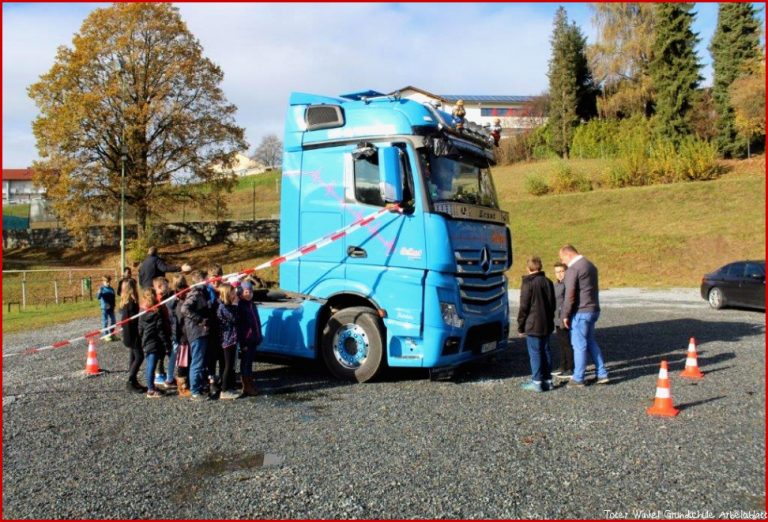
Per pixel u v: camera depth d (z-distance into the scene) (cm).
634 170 4088
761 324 1423
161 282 797
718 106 4331
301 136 894
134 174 3434
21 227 4903
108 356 1134
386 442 577
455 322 797
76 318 1900
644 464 516
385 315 812
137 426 648
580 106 5912
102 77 3456
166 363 1063
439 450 552
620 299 2036
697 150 3956
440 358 790
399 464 518
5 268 3872
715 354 1040
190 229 4247
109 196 3488
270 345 888
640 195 3684
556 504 436
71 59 3369
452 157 860
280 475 496
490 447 560
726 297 1725
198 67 3562
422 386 820
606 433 602
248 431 621
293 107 912
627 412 680
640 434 599
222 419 669
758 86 3753
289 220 895
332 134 866
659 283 2489
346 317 845
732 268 1745
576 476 489
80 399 779
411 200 801
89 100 3231
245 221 4169
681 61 4416
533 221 3616
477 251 847
